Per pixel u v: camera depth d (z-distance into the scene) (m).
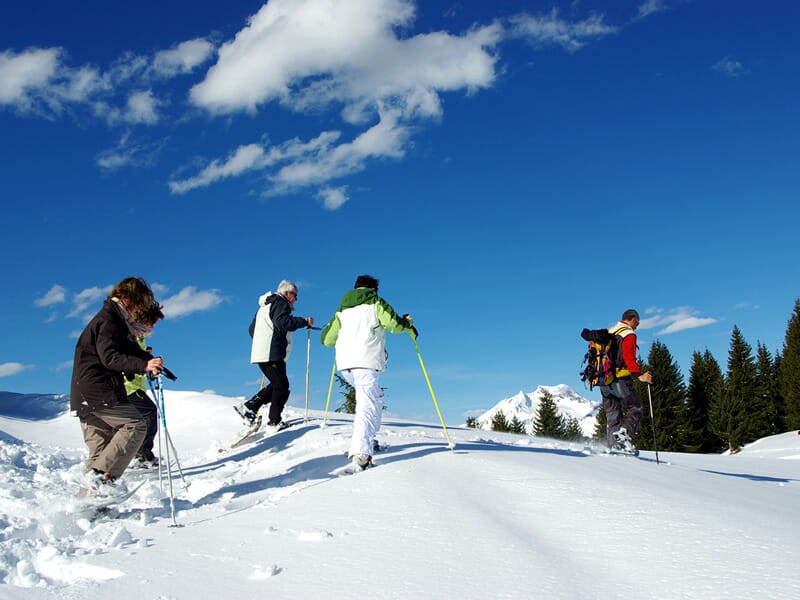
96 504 4.72
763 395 52.12
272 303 9.00
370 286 6.47
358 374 6.00
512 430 64.44
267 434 9.34
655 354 48.62
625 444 8.22
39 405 14.39
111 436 5.18
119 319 5.09
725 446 50.41
